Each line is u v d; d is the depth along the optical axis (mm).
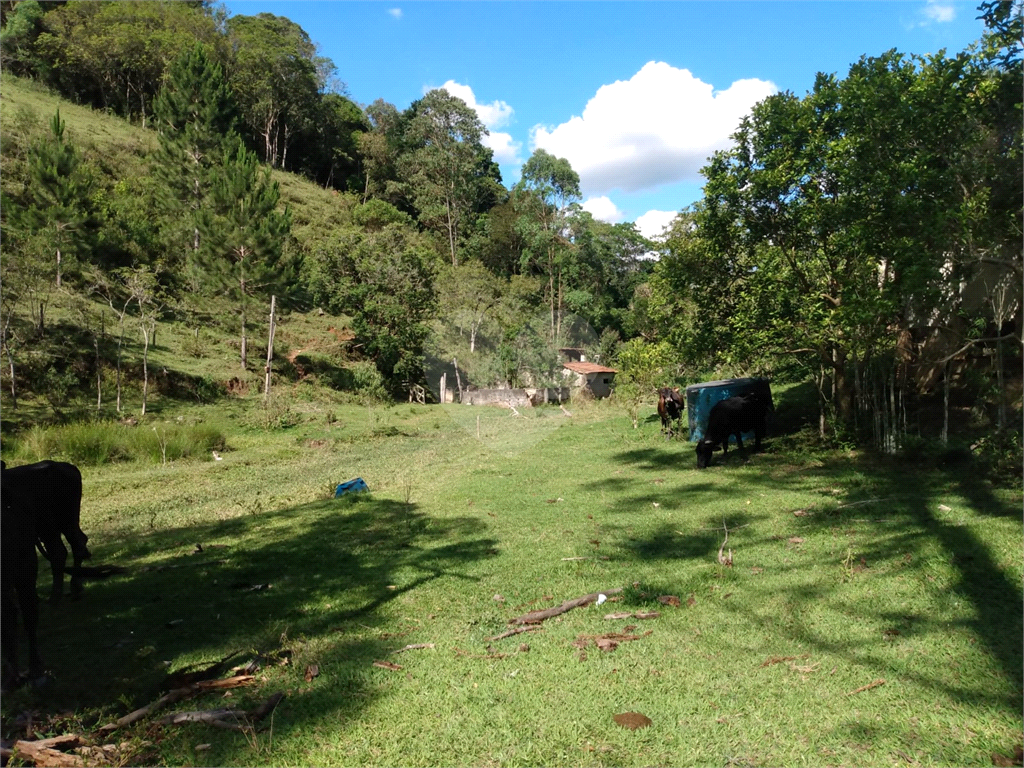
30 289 21844
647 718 3283
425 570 6145
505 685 3707
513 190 48219
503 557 6473
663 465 11789
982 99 8156
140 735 3215
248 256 26438
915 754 2887
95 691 3857
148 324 23828
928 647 3906
